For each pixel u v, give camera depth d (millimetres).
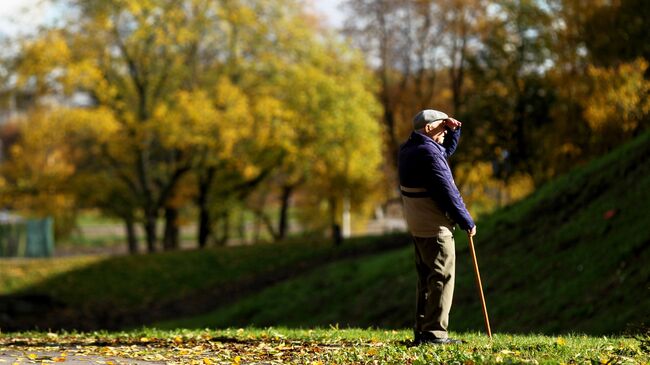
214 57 47469
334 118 46469
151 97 46094
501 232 25922
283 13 47344
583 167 26609
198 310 34781
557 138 32312
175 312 35062
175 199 48531
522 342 9211
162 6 44375
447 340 8617
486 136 39125
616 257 19656
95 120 41688
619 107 28984
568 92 32031
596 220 22359
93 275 39750
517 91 38438
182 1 45188
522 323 19719
